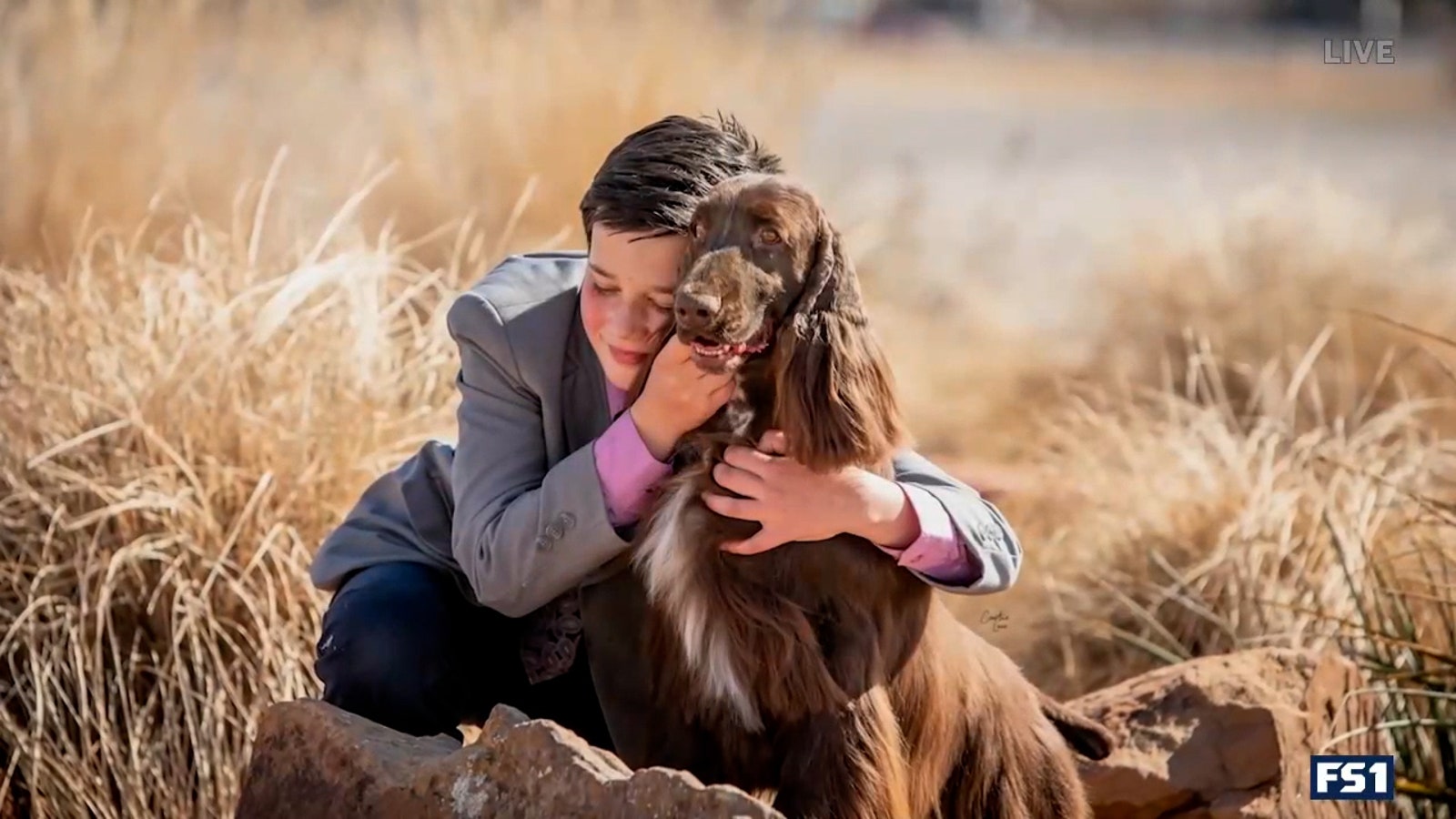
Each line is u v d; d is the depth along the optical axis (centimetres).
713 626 450
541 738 423
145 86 1053
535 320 502
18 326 737
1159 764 594
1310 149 2756
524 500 471
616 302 462
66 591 655
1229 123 3369
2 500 659
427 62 1172
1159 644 792
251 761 489
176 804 621
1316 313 1177
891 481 464
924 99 3850
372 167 1128
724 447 453
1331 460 816
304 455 683
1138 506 852
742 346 428
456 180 1121
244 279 769
